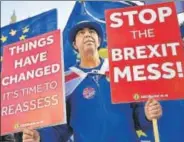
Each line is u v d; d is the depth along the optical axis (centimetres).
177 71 270
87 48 300
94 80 292
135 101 265
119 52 281
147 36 284
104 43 299
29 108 284
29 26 320
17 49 307
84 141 278
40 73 293
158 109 266
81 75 295
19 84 295
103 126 279
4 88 298
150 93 266
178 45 279
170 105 276
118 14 293
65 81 295
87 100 288
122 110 281
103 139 276
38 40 303
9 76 300
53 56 295
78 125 282
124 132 276
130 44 283
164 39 281
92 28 305
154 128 265
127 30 288
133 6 294
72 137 281
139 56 278
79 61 299
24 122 282
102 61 295
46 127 286
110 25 291
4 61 307
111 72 274
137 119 277
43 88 288
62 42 303
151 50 279
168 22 285
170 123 272
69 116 286
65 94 292
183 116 273
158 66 273
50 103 281
